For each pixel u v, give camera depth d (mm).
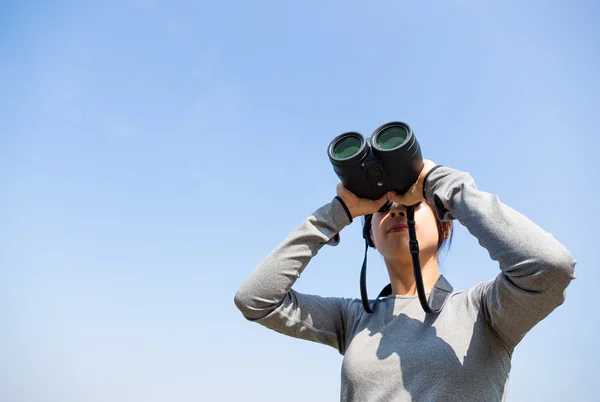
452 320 1724
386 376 1655
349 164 1853
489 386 1594
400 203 1910
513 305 1537
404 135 1861
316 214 1983
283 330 2016
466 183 1720
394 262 2014
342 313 2123
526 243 1470
